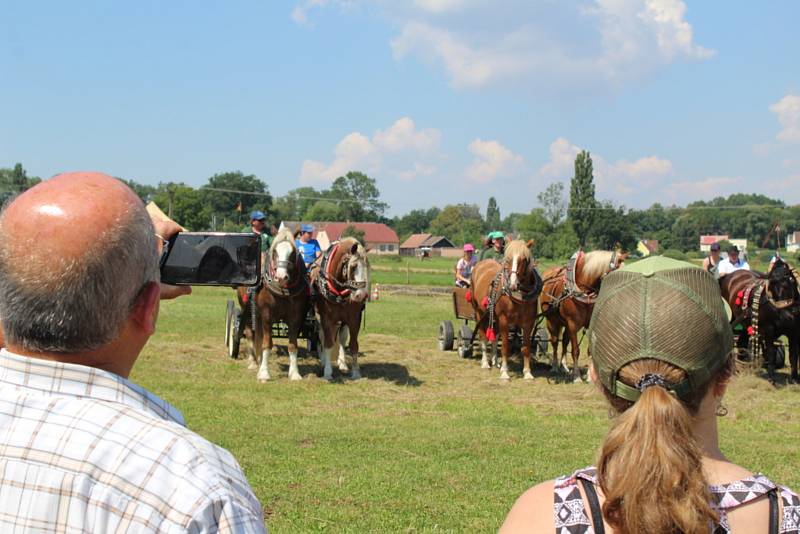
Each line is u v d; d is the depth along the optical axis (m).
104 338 1.76
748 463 7.60
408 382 12.36
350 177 144.75
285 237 11.64
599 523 1.81
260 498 6.05
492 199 194.25
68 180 1.82
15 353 1.75
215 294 32.22
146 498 1.59
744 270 15.16
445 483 6.59
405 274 53.50
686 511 1.63
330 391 11.23
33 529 1.58
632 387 1.92
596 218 78.12
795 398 11.86
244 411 9.56
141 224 1.82
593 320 2.08
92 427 1.66
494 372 13.80
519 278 12.45
